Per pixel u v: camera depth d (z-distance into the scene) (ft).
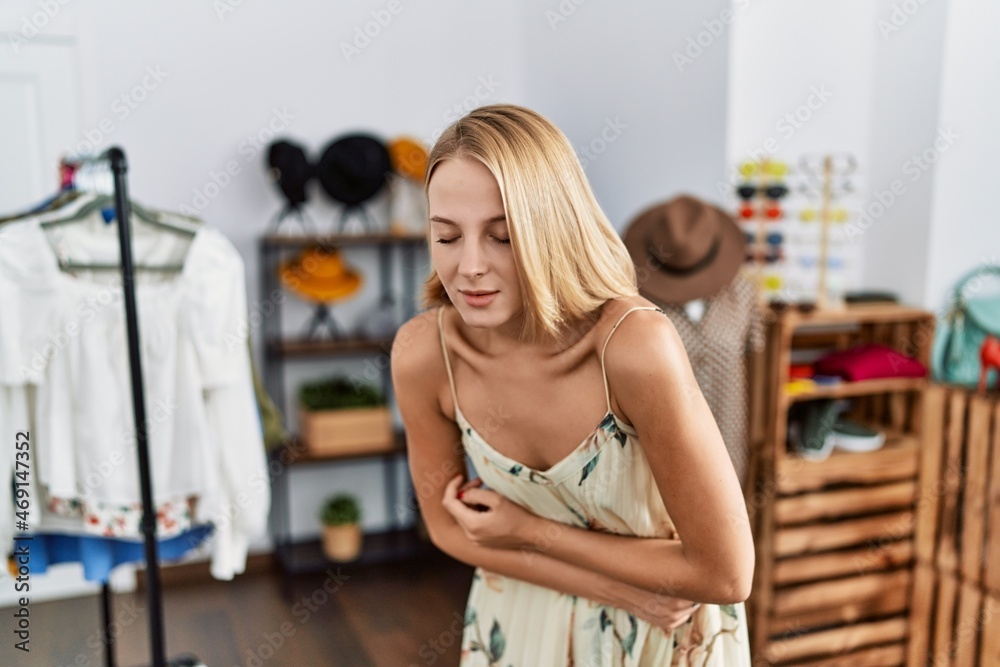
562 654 3.67
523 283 2.78
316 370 11.93
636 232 8.06
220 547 6.95
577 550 3.37
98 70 10.29
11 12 9.90
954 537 8.13
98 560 6.59
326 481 12.16
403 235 11.19
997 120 8.94
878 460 8.33
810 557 8.22
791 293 8.76
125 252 5.81
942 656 8.28
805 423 8.54
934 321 8.50
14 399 6.09
